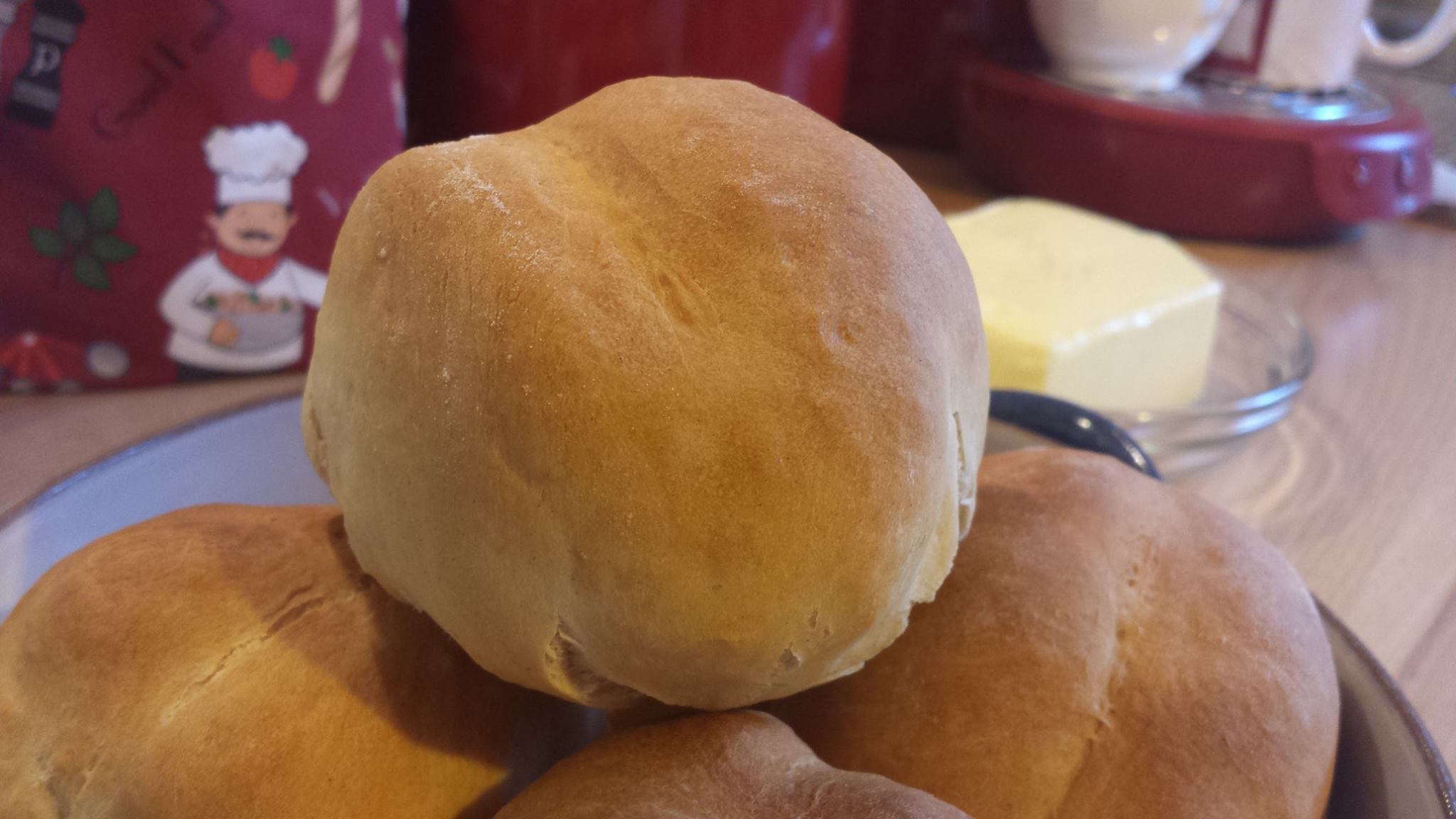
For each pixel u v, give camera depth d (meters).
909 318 0.13
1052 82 0.47
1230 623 0.17
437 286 0.13
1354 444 0.33
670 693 0.13
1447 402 0.36
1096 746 0.16
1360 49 0.49
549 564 0.12
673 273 0.13
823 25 0.39
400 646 0.16
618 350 0.12
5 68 0.27
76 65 0.28
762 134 0.14
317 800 0.15
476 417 0.12
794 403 0.12
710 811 0.13
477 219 0.13
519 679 0.14
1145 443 0.29
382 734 0.15
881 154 0.15
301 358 0.33
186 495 0.22
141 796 0.15
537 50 0.36
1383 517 0.29
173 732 0.15
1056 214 0.39
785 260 0.12
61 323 0.30
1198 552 0.18
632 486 0.12
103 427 0.29
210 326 0.31
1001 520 0.18
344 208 0.32
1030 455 0.20
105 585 0.16
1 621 0.18
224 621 0.16
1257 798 0.15
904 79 0.55
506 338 0.12
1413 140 0.46
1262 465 0.31
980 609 0.17
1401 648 0.24
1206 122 0.43
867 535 0.12
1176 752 0.15
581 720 0.18
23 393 0.30
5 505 0.25
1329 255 0.48
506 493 0.12
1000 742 0.16
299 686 0.15
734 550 0.12
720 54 0.37
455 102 0.38
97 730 0.15
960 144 0.52
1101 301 0.33
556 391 0.12
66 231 0.29
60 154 0.28
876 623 0.13
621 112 0.14
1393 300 0.43
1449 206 0.53
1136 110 0.44
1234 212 0.46
